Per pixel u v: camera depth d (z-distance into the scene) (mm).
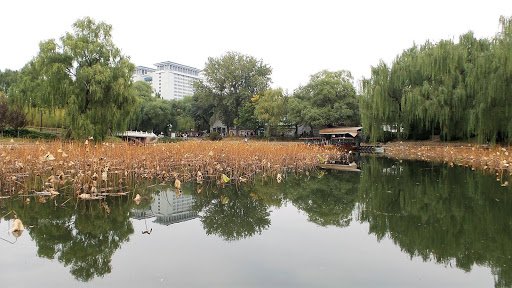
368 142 35562
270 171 14367
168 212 7750
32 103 29297
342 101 40750
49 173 11273
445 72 25500
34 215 7047
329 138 40312
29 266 4602
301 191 10656
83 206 7848
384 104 27656
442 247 5586
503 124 20922
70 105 21812
